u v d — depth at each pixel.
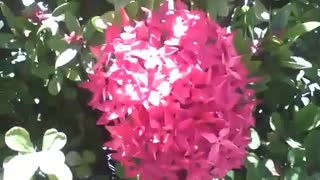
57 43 0.27
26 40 0.29
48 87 0.28
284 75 0.30
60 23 0.28
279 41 0.29
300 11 0.31
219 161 0.23
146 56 0.23
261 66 0.30
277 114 0.30
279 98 0.31
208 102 0.23
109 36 0.25
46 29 0.28
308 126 0.30
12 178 0.24
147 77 0.23
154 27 0.24
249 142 0.26
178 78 0.23
